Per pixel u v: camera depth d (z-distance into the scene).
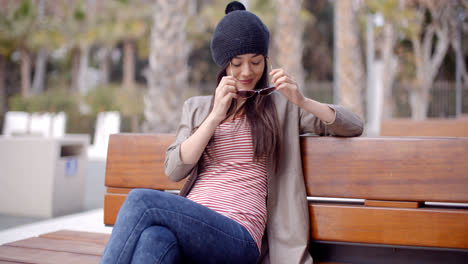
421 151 1.86
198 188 1.99
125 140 2.29
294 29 9.49
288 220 1.94
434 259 1.97
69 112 17.59
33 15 21.67
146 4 21.27
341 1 10.37
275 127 1.97
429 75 17.91
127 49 22.66
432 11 17.52
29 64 23.91
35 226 4.08
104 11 21.62
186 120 2.16
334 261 2.10
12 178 4.90
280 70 1.87
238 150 1.99
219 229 1.71
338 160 1.98
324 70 26.86
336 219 1.96
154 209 1.61
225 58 2.00
